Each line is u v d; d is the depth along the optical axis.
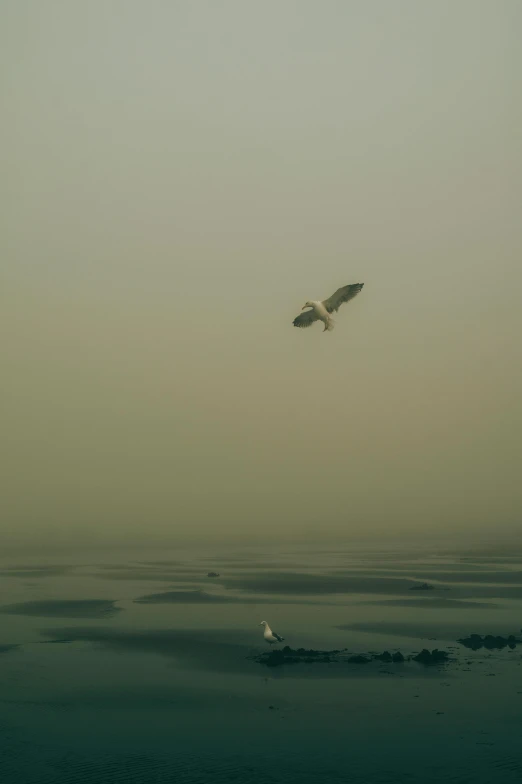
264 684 35.38
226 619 55.12
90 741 28.41
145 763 26.22
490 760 26.03
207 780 24.48
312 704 32.22
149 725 30.03
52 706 32.53
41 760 26.59
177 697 33.53
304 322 22.14
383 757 26.38
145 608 61.84
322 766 25.73
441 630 48.84
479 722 29.64
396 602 64.25
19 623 53.91
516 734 28.34
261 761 26.20
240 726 29.62
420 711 31.02
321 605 62.84
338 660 39.81
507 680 35.22
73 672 38.28
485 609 59.19
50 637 47.97
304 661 39.75
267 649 43.25
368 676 36.38
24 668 39.22
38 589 79.12
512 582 81.75
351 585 80.06
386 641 45.00
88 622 54.19
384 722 29.77
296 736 28.55
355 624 51.81
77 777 25.03
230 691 34.31
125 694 34.22
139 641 46.34
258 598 68.50
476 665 38.28
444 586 77.69
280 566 115.88
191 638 47.12
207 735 28.73
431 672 37.03
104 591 76.38
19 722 30.58
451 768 25.39
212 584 83.56
